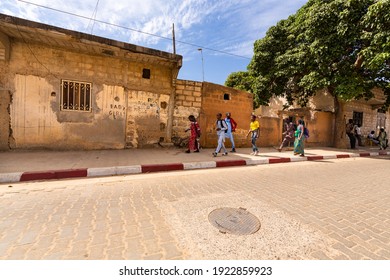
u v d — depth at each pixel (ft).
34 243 6.89
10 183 13.37
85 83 24.08
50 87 22.50
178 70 26.99
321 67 33.96
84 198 11.12
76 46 22.34
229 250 6.85
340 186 14.84
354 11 30.01
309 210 10.33
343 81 32.40
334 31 32.78
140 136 27.40
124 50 23.03
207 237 7.55
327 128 43.93
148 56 24.68
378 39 27.66
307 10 39.01
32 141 22.07
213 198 11.51
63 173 14.92
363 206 11.12
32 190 12.19
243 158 23.53
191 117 26.20
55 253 6.42
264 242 7.36
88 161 18.52
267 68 45.68
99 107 24.86
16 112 21.31
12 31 19.24
